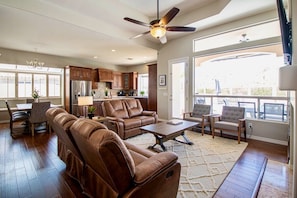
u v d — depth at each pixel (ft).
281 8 5.28
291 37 5.46
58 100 23.79
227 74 14.88
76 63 24.72
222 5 11.26
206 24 13.85
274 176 7.22
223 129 12.05
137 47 18.30
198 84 16.58
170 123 11.68
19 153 9.85
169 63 18.57
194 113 15.47
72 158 7.06
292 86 3.27
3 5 9.16
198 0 11.90
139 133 13.48
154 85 21.66
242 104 13.99
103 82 27.86
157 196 4.43
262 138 12.24
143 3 12.28
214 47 14.98
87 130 4.20
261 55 12.94
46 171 7.73
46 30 13.16
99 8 11.62
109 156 3.50
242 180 6.92
